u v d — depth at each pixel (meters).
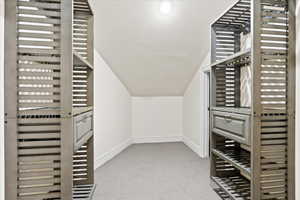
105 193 2.52
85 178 2.53
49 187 1.43
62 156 1.43
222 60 2.48
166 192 2.53
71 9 1.44
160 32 3.36
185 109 5.21
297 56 1.82
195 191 2.55
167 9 2.85
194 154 4.25
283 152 1.85
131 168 3.44
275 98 1.82
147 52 3.76
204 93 4.10
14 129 1.38
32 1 1.40
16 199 1.39
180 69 4.31
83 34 2.52
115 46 3.57
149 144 5.12
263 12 1.80
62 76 1.43
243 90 2.79
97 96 3.67
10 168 1.38
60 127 1.43
